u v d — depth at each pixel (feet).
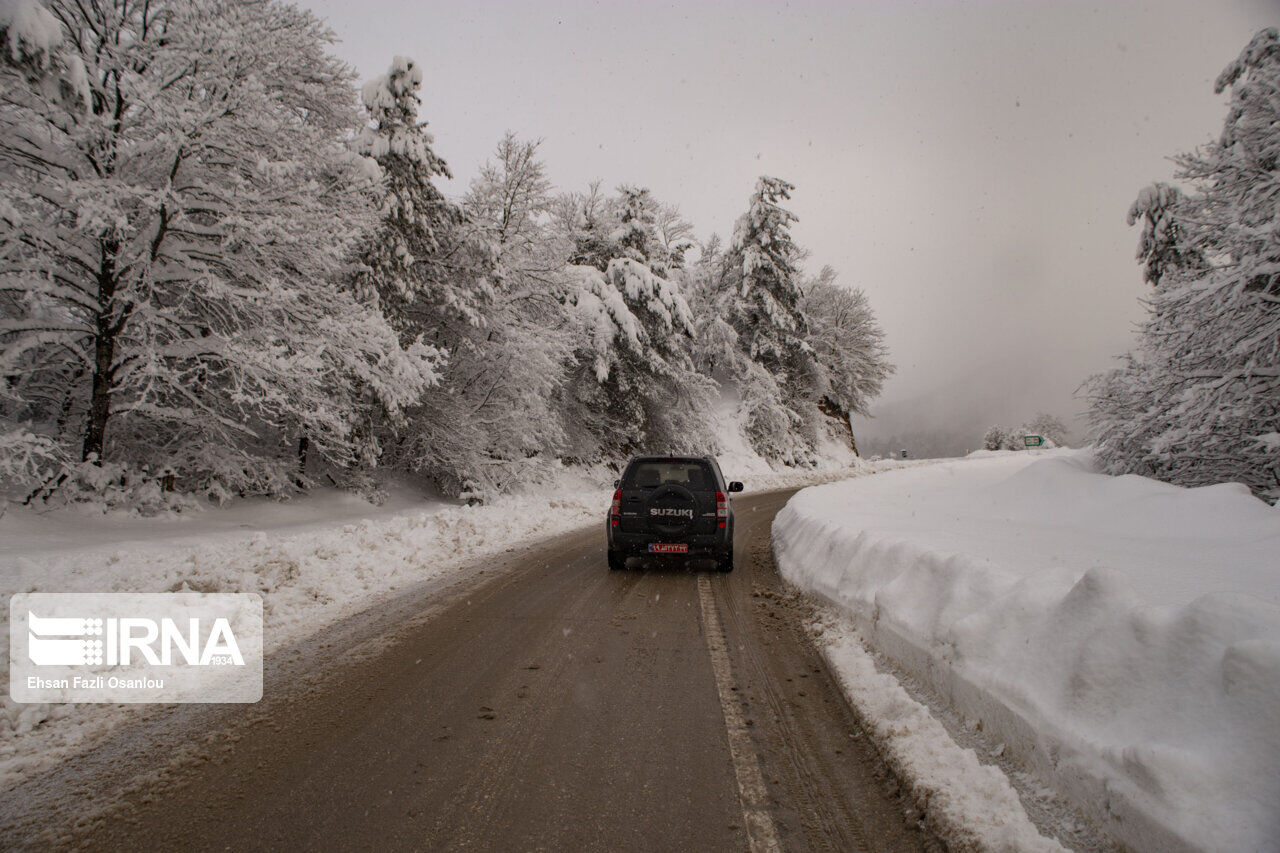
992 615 12.15
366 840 8.63
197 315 39.91
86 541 29.09
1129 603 9.72
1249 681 7.46
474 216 56.90
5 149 33.65
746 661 16.15
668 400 95.14
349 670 15.62
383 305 49.60
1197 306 33.94
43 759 11.09
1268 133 34.42
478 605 22.33
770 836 8.67
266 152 38.78
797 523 34.65
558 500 60.34
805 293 146.30
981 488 45.44
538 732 12.02
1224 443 35.22
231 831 8.86
